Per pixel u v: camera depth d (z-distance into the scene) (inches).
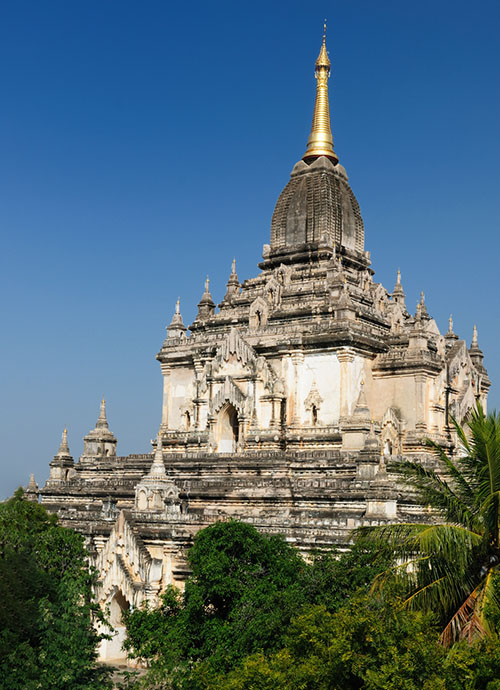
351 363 3496.6
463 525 1737.2
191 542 2534.5
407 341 3668.8
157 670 1925.4
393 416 3550.7
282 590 2026.3
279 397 3543.3
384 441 3528.5
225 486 3117.6
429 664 1455.5
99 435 4153.5
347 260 4072.3
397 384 3614.7
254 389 3577.8
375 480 2564.0
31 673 1868.8
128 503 3395.7
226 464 3373.5
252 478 3137.3
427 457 3393.2
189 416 3914.9
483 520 1679.4
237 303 4099.4
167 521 2637.8
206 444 3695.9
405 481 2047.2
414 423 3553.2
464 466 1820.9
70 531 2561.5
